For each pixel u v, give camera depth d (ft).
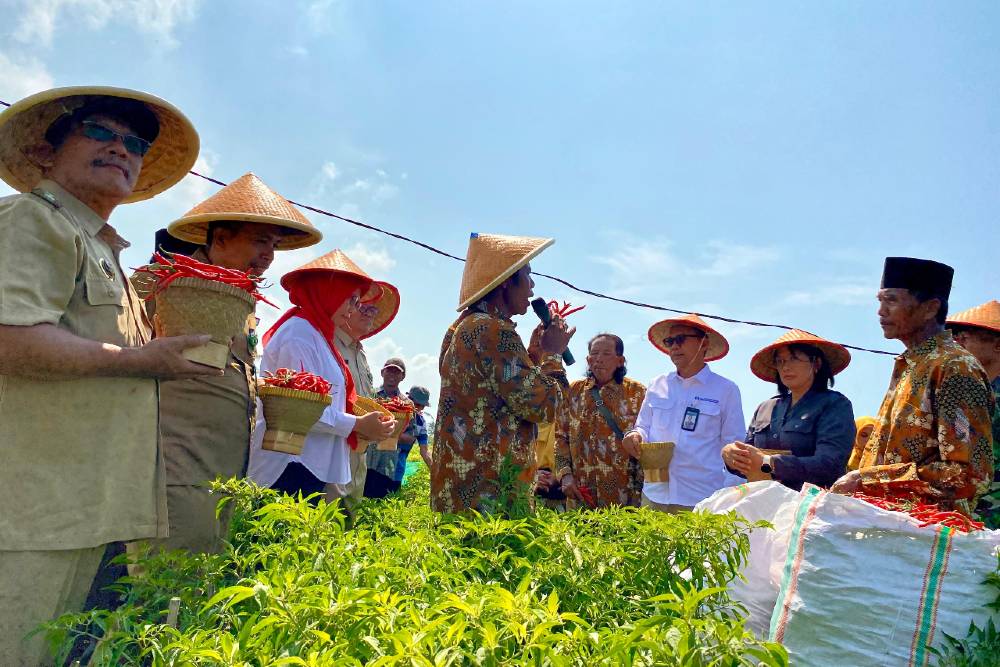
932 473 13.93
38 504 9.68
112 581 12.92
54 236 10.05
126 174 11.35
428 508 17.04
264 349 17.57
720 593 11.93
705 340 23.65
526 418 16.24
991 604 11.52
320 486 17.26
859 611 11.93
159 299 11.43
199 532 13.08
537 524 14.25
